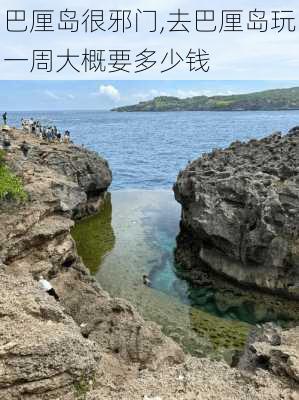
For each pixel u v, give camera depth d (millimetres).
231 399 14172
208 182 38406
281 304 31953
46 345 13805
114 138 164125
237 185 35781
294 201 33000
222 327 28250
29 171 38844
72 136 172500
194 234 42250
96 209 55094
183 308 30625
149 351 18234
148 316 29250
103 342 18828
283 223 32250
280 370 15734
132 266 37406
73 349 14219
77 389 13898
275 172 39188
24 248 24250
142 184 75812
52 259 25391
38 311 15812
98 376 14594
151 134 181250
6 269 21922
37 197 27828
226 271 35156
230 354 25000
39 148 50938
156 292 32781
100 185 55438
